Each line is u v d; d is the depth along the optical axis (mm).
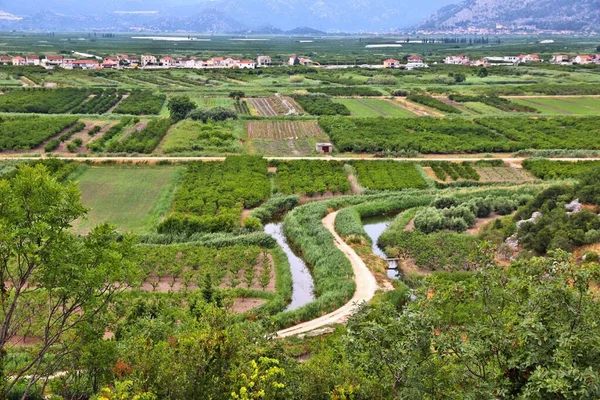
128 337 31484
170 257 58812
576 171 94250
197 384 23234
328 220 75375
